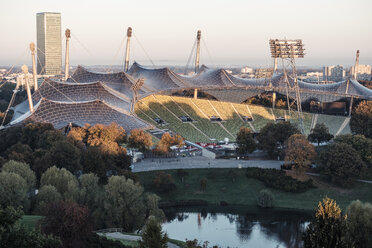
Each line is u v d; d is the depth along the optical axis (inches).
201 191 7431.1
